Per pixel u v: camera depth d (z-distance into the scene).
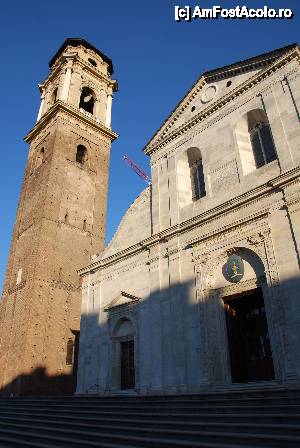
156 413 12.98
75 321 35.22
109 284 27.02
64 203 39.16
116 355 24.47
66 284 35.81
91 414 15.30
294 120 19.45
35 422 15.91
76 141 43.91
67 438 12.27
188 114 26.47
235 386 17.28
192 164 25.77
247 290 18.67
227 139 22.70
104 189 44.12
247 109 22.23
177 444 9.46
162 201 25.45
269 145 21.34
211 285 20.06
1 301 37.44
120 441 10.84
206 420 11.12
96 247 39.94
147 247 24.70
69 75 47.38
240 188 20.86
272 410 10.85
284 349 15.95
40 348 31.97
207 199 22.53
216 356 18.72
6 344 33.75
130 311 24.22
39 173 41.81
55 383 31.80
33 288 33.47
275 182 18.41
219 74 24.98
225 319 19.47
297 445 8.17
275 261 17.48
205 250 20.81
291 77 20.45
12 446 13.08
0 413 20.33
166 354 20.75
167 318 21.53
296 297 16.28
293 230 17.22
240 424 9.79
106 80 51.62
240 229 19.47
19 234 40.09
